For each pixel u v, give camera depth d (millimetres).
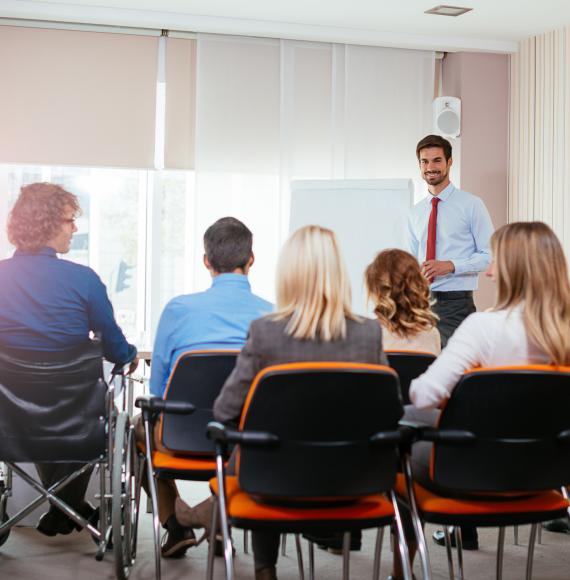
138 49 6590
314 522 2285
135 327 6926
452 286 5391
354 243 5777
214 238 3143
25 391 3062
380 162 6980
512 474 2316
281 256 2336
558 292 2398
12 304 3049
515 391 2242
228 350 2838
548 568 3498
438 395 2373
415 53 7055
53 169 6734
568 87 6422
